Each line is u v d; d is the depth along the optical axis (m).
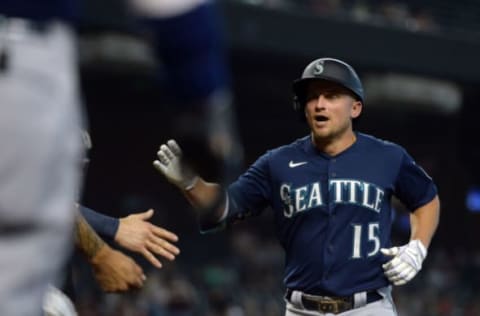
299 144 19.25
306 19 81.19
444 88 98.06
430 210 19.12
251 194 19.05
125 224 14.31
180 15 6.46
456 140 114.38
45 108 6.80
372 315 18.47
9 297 6.80
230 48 77.44
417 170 18.98
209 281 79.56
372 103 96.88
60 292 13.20
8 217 6.75
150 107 98.12
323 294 18.55
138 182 99.19
